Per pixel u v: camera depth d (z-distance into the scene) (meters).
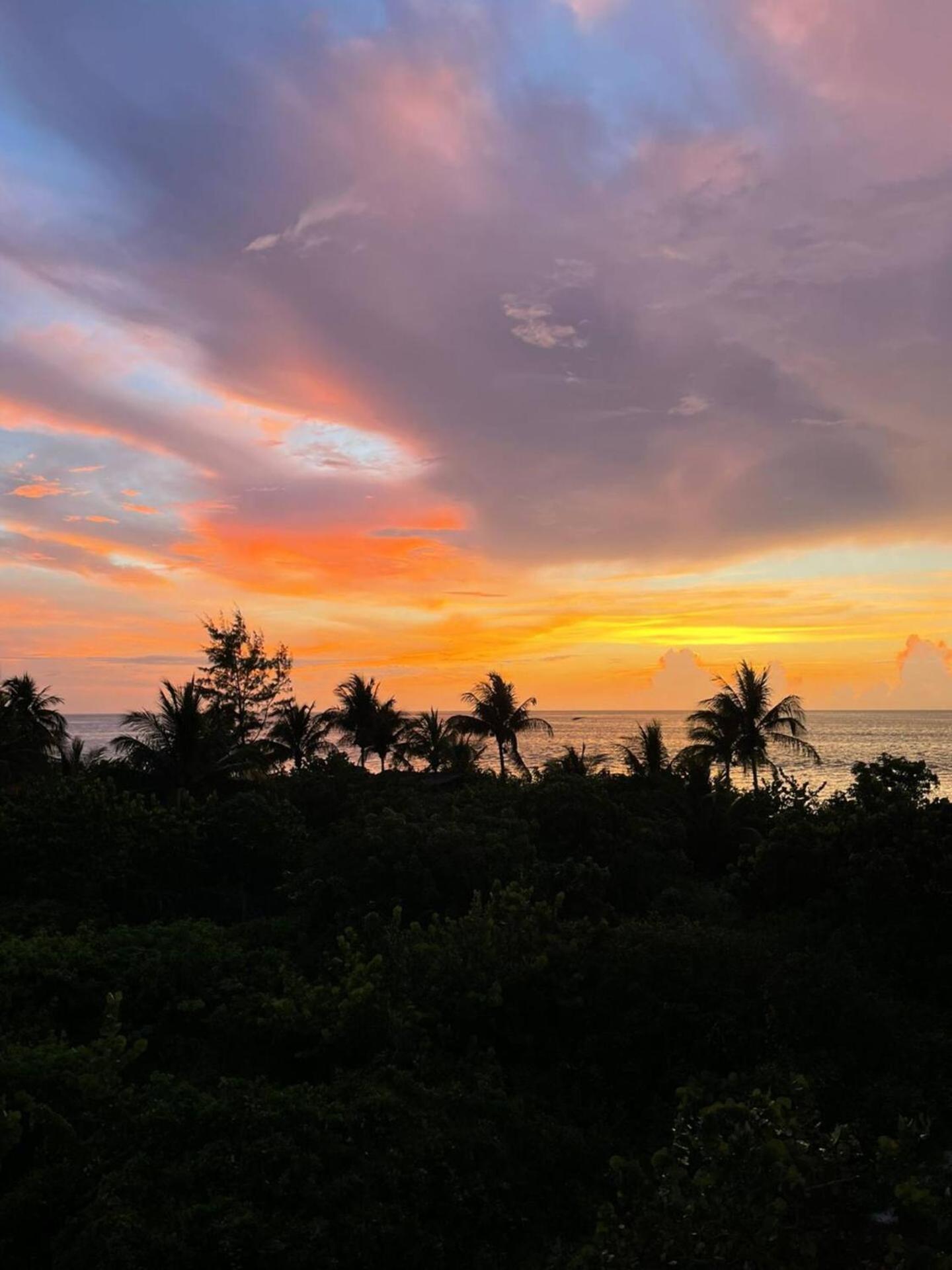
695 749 39.50
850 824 17.62
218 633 46.78
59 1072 10.07
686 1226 6.22
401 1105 9.73
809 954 13.71
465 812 22.36
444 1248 8.60
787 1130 6.68
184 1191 8.43
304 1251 7.83
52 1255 8.05
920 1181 6.62
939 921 15.12
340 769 30.72
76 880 19.86
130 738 30.34
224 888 22.31
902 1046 11.95
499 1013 12.91
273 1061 12.45
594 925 15.83
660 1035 12.39
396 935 14.38
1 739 33.44
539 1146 10.09
